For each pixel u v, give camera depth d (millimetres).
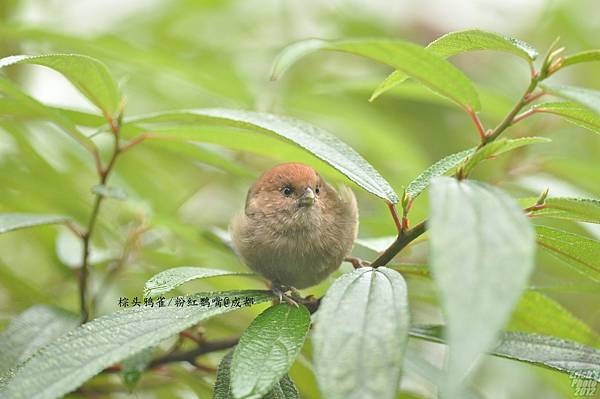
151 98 3482
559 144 3502
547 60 3229
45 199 3389
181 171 3482
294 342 3221
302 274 3342
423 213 3375
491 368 3434
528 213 3240
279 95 3463
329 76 3539
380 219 3387
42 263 3447
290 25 3533
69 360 3217
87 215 3389
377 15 3541
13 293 3377
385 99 3541
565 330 3285
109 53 3402
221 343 3309
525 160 3447
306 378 3326
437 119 3541
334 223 3334
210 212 3492
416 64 3223
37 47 3459
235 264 3389
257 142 3320
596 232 3352
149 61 3402
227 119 3271
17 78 3471
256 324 3227
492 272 2924
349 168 3250
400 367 3188
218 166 3361
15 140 3396
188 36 3518
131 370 3287
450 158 3244
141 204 3396
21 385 3209
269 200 3338
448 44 3238
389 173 3486
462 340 2723
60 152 3439
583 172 3424
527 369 3424
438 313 3445
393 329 3193
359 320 3197
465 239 3043
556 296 3471
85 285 3328
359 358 3189
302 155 3322
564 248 3252
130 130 3330
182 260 3385
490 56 3537
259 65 3521
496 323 2768
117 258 3381
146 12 3506
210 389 3330
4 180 3375
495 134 3236
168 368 3336
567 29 3521
